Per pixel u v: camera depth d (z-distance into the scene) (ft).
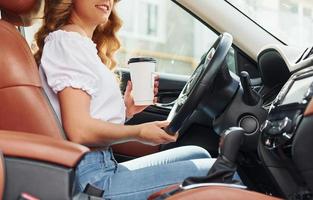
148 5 8.60
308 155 4.39
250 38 7.43
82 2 5.41
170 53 8.56
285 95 4.89
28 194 3.81
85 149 3.95
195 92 4.85
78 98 4.85
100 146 5.04
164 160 5.82
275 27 7.59
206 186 4.13
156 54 8.65
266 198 4.13
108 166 5.09
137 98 5.43
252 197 4.11
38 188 3.82
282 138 4.51
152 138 4.80
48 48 5.14
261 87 6.32
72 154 3.87
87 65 5.03
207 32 7.84
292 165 4.69
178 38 8.36
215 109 5.47
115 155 7.54
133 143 7.49
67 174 3.84
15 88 4.59
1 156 3.78
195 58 8.32
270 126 4.68
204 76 4.88
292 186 4.75
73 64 4.96
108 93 5.14
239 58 7.63
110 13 6.18
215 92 5.37
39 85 4.72
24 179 3.82
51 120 4.66
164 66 8.59
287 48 5.68
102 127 4.76
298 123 4.43
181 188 4.18
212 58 4.93
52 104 5.00
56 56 5.05
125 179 4.90
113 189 4.86
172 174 4.85
